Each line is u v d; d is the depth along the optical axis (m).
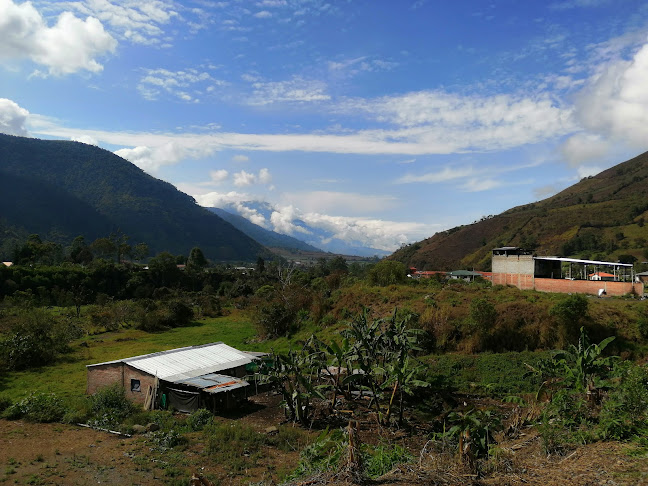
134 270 86.69
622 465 7.45
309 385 17.42
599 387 12.57
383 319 20.09
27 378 25.92
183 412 19.50
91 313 48.53
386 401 19.52
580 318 23.56
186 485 11.62
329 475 7.82
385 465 8.62
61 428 16.62
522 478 7.32
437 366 22.36
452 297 29.88
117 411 18.42
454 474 7.47
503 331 24.30
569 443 9.27
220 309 60.56
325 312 36.75
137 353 32.75
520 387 19.31
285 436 15.66
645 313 24.36
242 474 12.48
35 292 66.62
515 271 44.53
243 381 20.67
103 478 12.16
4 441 14.94
